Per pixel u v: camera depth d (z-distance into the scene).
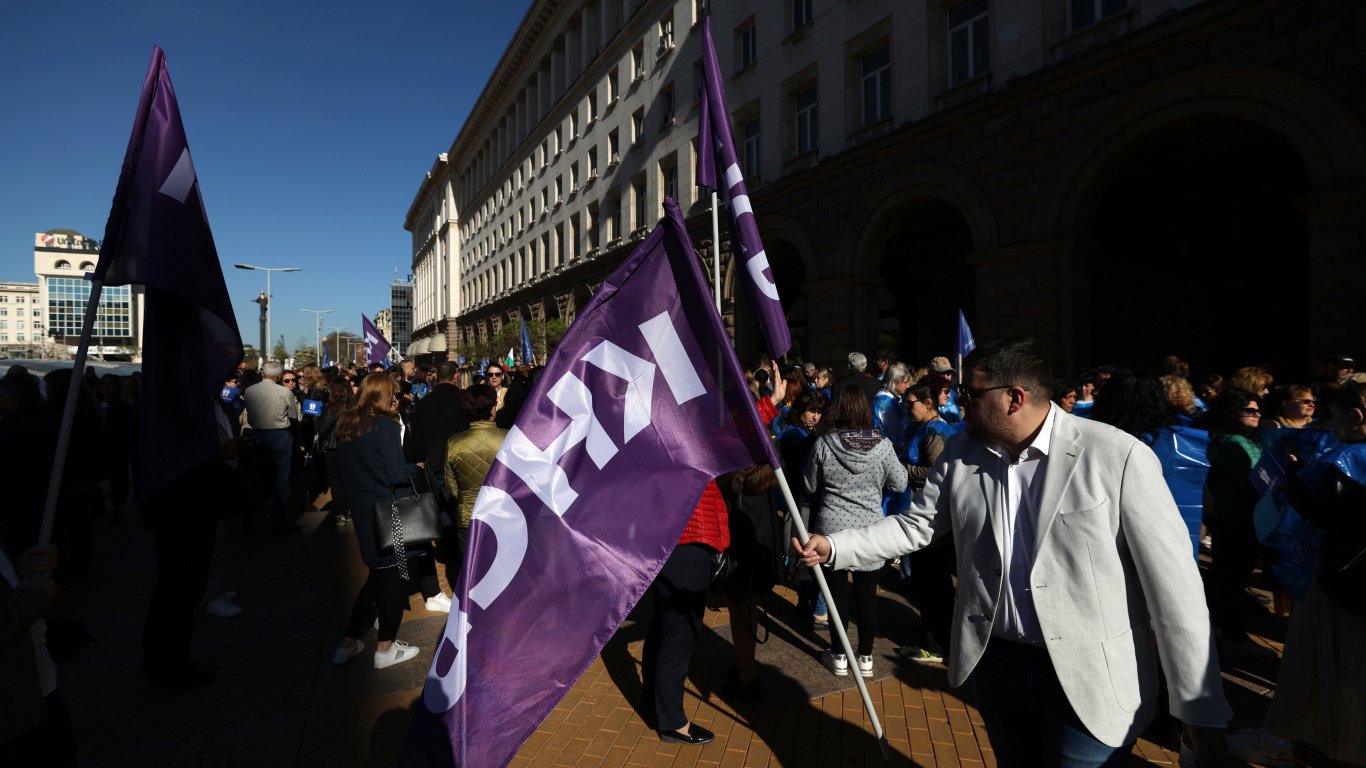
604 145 29.34
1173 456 3.79
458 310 58.47
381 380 4.38
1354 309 8.13
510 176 43.28
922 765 3.25
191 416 2.91
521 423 2.26
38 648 2.21
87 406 6.01
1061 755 1.87
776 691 3.99
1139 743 3.41
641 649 4.62
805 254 16.77
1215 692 1.71
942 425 4.88
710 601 5.54
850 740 3.47
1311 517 2.73
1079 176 11.01
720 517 3.61
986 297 12.41
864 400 4.21
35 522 4.54
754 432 2.28
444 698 1.94
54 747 2.21
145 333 2.86
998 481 2.01
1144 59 10.13
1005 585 1.97
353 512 4.29
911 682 4.09
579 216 32.12
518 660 2.07
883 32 14.91
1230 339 13.64
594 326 2.39
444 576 6.35
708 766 3.25
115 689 4.07
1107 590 1.82
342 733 3.56
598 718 3.70
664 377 2.41
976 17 13.15
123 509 9.41
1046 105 11.42
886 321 20.89
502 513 2.16
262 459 7.75
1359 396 2.80
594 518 2.26
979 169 12.50
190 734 3.56
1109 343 15.37
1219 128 11.51
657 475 2.35
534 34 37.47
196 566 4.09
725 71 20.42
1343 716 2.72
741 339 19.84
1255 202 13.13
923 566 4.27
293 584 6.04
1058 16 11.60
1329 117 8.31
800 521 2.24
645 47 25.45
